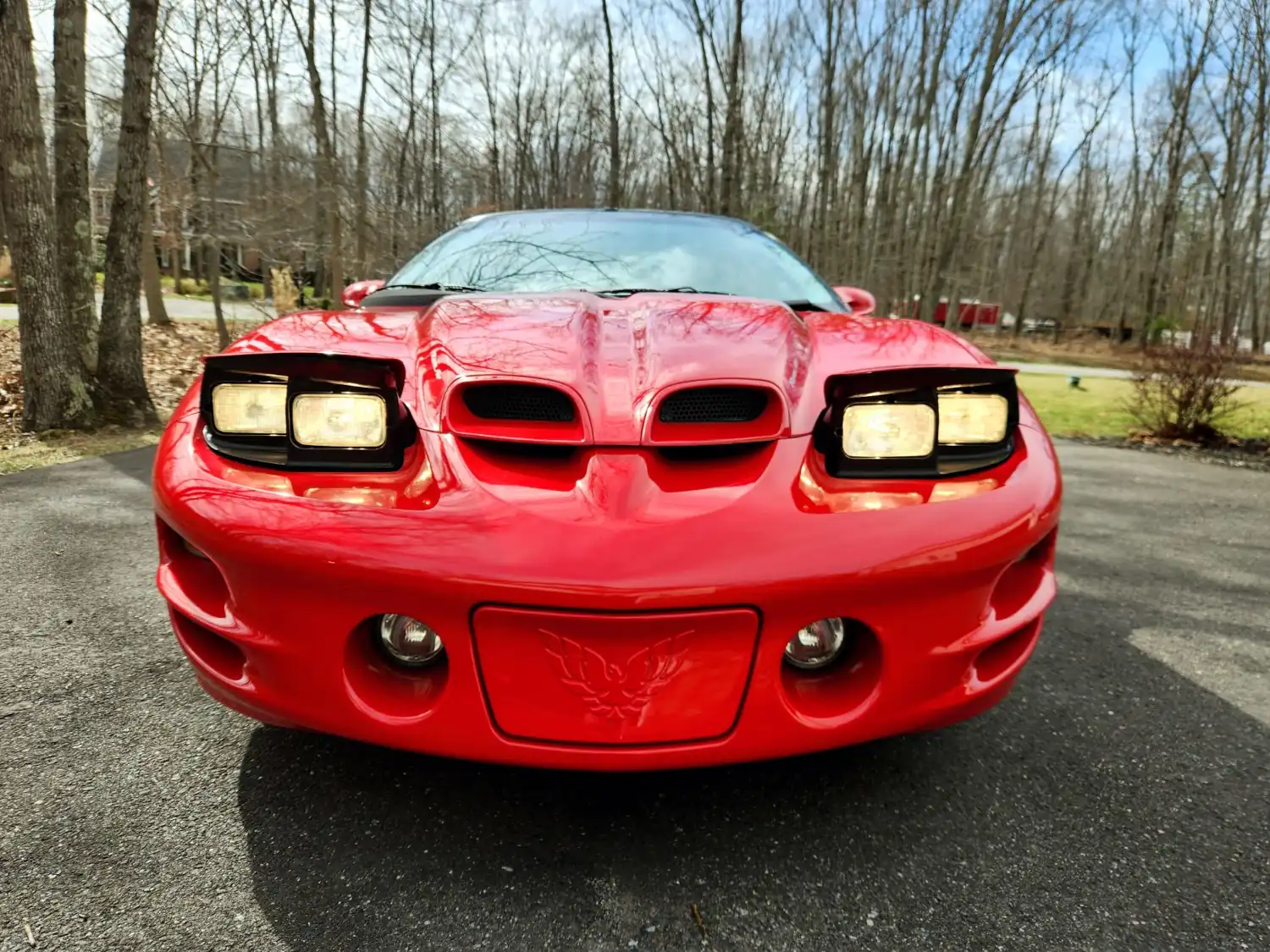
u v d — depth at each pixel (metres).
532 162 24.55
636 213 2.75
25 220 5.49
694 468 1.32
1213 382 7.59
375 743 1.30
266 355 1.33
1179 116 28.25
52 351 5.71
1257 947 1.22
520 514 1.23
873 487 1.34
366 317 1.82
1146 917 1.29
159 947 1.18
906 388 1.37
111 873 1.34
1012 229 37.12
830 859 1.42
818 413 1.43
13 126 5.35
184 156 11.97
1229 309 23.92
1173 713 2.02
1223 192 23.94
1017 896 1.33
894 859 1.42
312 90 13.09
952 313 18.12
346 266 12.28
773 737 1.28
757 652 1.24
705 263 2.43
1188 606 2.87
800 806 1.58
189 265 33.38
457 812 1.53
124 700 1.93
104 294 6.25
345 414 1.32
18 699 1.92
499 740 1.25
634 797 1.59
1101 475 5.80
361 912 1.26
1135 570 3.34
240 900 1.28
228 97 11.44
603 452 1.31
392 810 1.53
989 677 1.45
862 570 1.24
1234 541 3.89
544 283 2.31
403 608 1.23
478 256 2.46
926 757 1.77
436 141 17.42
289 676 1.30
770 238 2.73
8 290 16.30
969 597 1.34
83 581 2.72
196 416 1.52
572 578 1.17
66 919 1.23
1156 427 8.04
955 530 1.31
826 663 1.33
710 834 1.48
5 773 1.62
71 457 5.01
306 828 1.47
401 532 1.23
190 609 1.39
